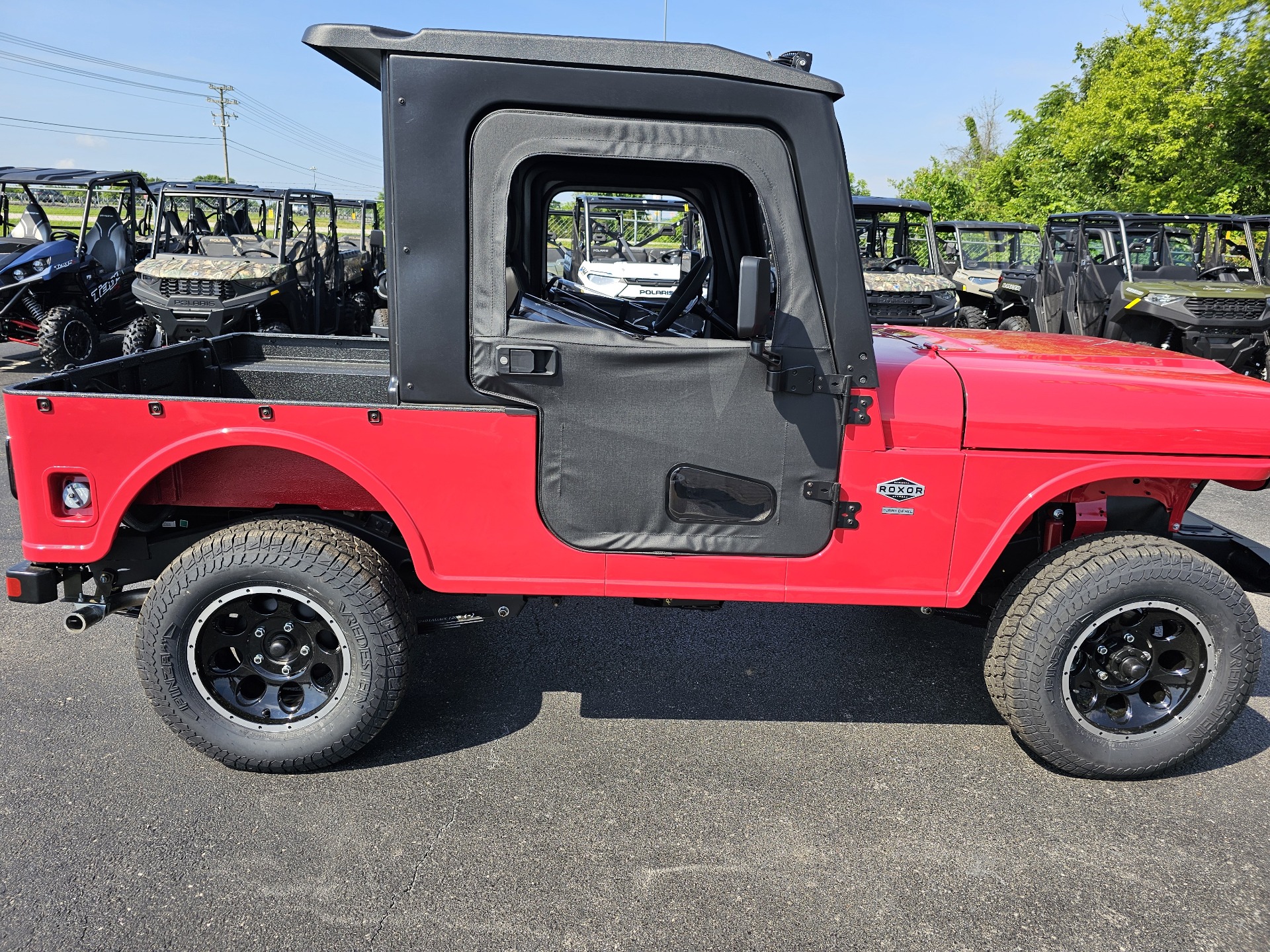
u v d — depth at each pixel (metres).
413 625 2.73
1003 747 3.00
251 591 2.58
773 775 2.81
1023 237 15.15
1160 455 2.61
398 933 2.12
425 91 2.30
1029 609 2.64
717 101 2.32
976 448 2.58
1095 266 10.99
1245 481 2.74
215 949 2.06
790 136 2.35
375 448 2.52
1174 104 16.92
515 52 2.28
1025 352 3.04
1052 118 24.92
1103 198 19.08
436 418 2.50
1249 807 2.68
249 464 2.70
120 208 12.12
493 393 2.48
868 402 2.51
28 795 2.60
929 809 2.64
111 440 2.52
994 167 26.22
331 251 11.73
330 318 11.69
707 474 2.55
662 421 2.50
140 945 2.06
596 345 2.45
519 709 3.19
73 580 2.75
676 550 2.61
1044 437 2.57
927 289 11.40
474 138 2.34
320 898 2.23
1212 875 2.37
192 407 2.50
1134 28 18.05
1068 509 2.90
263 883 2.27
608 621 3.92
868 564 2.64
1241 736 3.08
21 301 9.59
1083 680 2.74
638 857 2.41
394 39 2.28
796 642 3.76
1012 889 2.31
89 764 2.76
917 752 2.95
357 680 2.63
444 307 2.43
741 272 2.18
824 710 3.22
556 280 3.32
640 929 2.15
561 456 2.53
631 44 2.29
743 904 2.24
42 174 10.55
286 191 10.52
